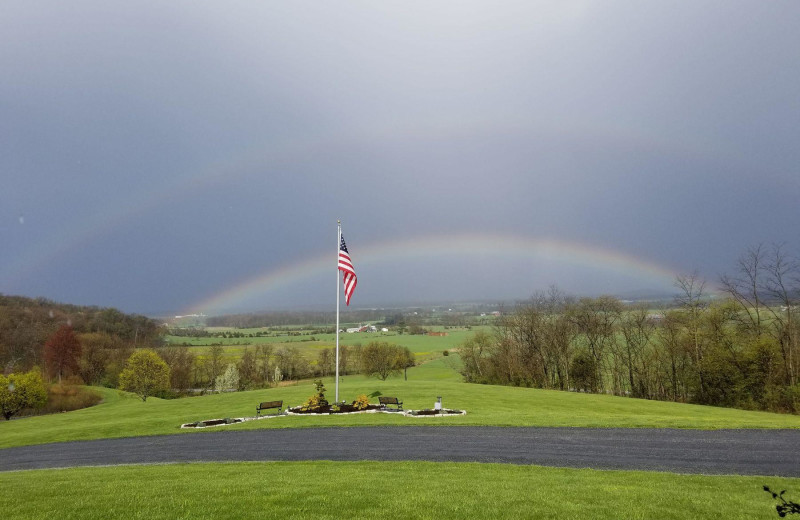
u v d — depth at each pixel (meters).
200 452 18.39
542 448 17.38
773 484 12.07
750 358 45.28
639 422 22.88
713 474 13.63
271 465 14.78
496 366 69.56
